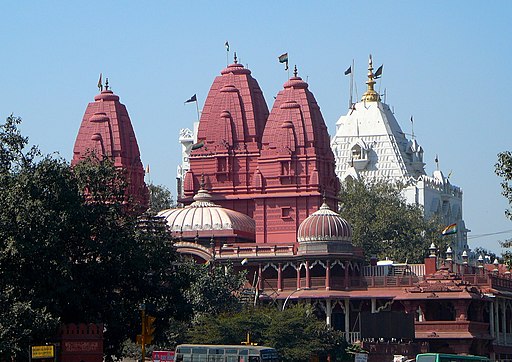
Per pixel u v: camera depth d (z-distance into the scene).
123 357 144.25
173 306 117.75
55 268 104.75
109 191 114.88
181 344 136.75
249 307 153.75
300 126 193.38
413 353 162.62
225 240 185.25
